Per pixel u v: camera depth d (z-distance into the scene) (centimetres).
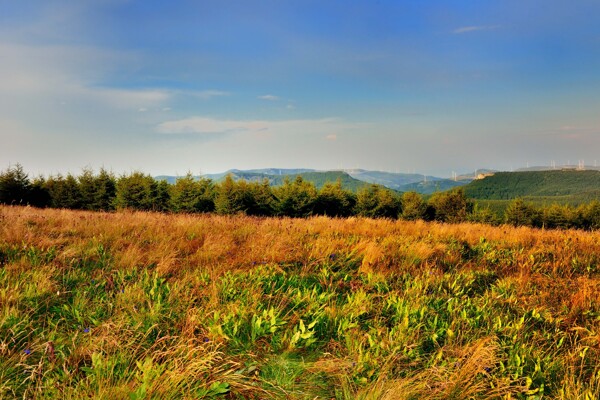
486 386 301
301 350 353
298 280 536
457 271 614
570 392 288
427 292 507
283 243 719
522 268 615
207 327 360
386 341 351
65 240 705
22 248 616
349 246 733
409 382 289
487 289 513
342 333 376
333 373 312
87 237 759
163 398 258
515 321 412
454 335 372
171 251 640
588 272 608
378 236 897
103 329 341
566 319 429
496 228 1169
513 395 292
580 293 482
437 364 327
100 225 874
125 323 362
